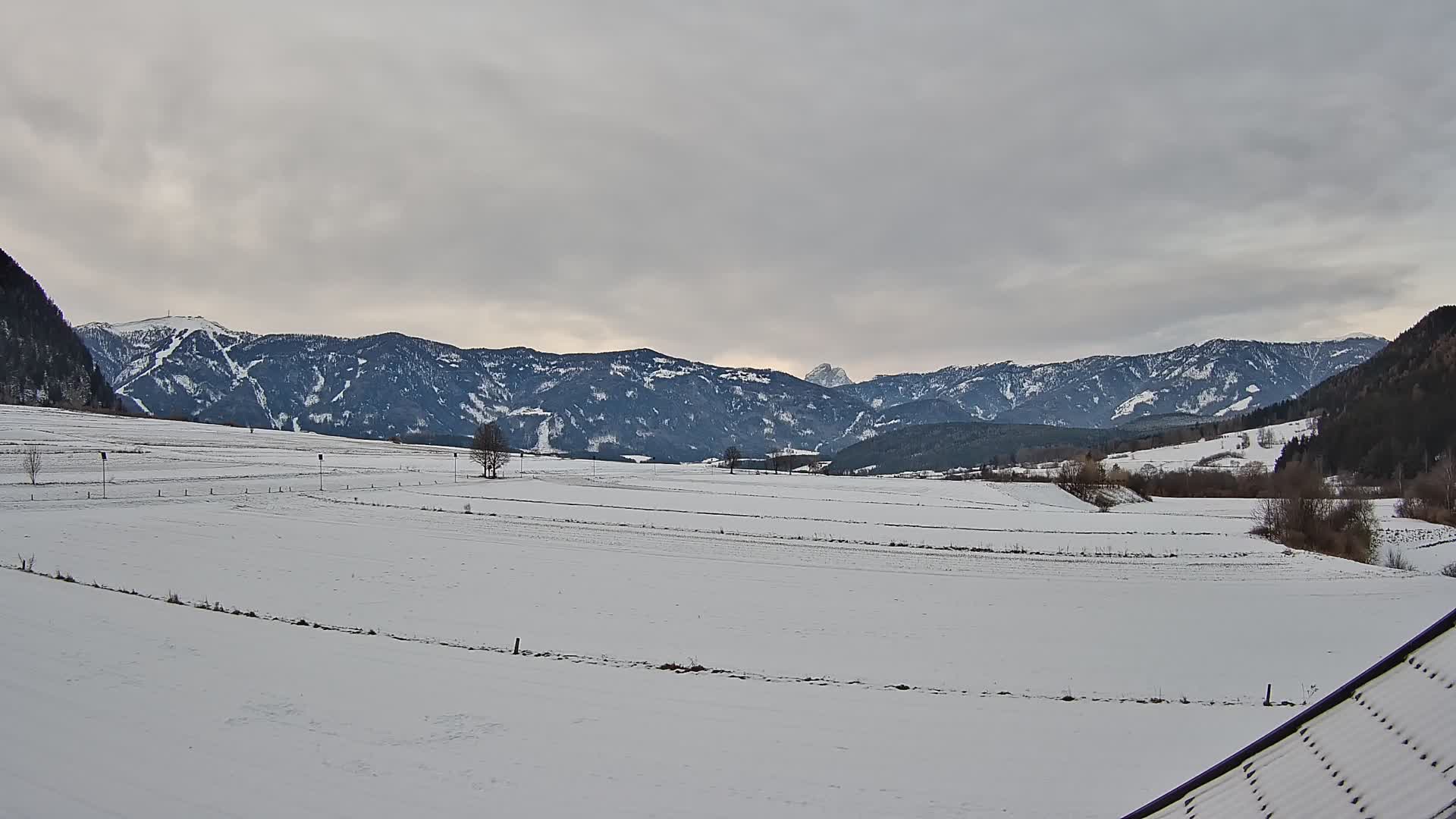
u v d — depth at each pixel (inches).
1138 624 1204.5
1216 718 724.7
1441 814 188.5
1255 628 1194.6
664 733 631.2
